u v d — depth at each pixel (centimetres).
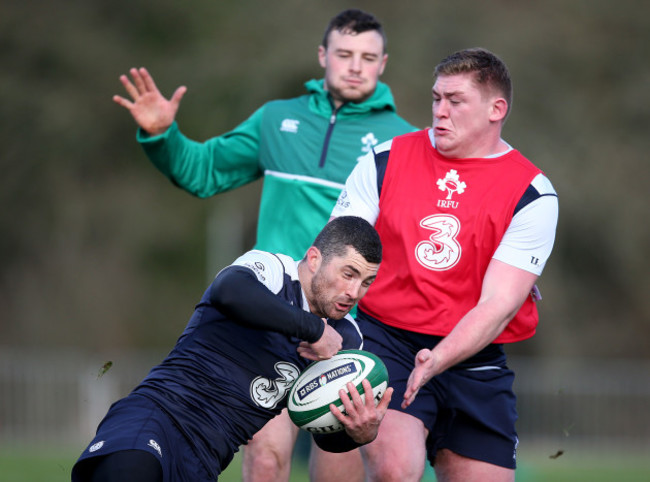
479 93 1841
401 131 2366
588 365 9262
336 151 2333
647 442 6900
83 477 1542
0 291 9162
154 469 1494
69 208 9025
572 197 8706
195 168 2452
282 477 2050
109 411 1606
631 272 9169
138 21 9200
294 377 1667
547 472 4469
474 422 1948
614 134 9112
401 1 8794
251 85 8644
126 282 9388
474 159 1888
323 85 2403
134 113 2367
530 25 8975
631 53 9300
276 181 2359
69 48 8938
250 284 1543
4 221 8981
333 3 8906
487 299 1814
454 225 1867
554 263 9119
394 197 1912
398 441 1834
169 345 9425
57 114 8831
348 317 1755
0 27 8888
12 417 6456
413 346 1927
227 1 9144
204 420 1603
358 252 1577
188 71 8894
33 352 9000
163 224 9319
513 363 7719
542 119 8831
